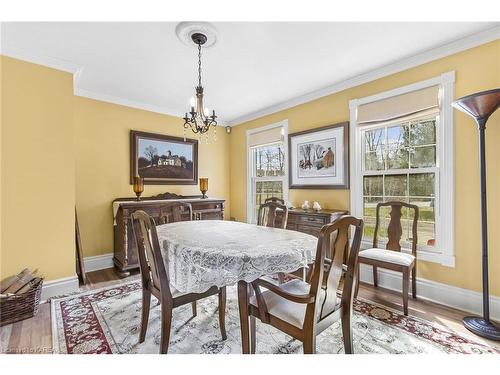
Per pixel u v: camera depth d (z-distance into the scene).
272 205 2.75
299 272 2.87
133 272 3.28
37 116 2.44
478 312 2.19
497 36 2.08
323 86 3.28
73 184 2.66
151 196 3.88
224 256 1.46
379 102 2.85
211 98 3.70
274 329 1.97
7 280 2.23
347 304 1.48
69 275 2.63
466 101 1.90
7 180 2.29
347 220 1.31
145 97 3.58
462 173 2.30
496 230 2.13
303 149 3.66
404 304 2.18
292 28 2.04
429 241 2.56
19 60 2.35
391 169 2.84
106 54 2.42
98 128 3.45
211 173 4.73
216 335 1.89
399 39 2.22
